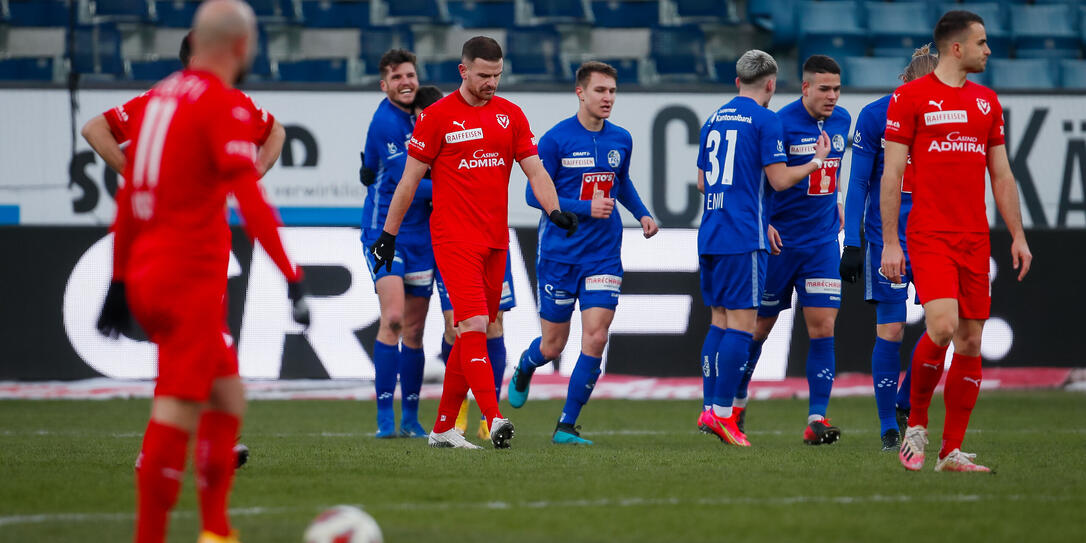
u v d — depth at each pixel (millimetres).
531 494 16688
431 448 23234
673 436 27875
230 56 12672
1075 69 52344
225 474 12688
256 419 32125
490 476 18672
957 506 15688
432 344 38875
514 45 51750
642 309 39031
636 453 22328
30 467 19703
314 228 38344
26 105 38594
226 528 12656
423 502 15953
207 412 12797
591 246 25781
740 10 53344
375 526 11820
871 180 24172
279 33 51500
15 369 37375
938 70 18844
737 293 24625
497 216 22547
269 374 37938
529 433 28750
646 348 39000
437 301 38844
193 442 22938
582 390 25438
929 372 19188
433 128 22078
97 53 48562
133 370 37938
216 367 12586
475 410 35750
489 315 23266
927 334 19031
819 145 23844
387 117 26969
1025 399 37656
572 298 26281
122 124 18094
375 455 21672
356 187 38969
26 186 38531
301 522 14320
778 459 21281
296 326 38094
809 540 13359
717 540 13336
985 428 29453
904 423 25188
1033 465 20562
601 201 25047
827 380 25781
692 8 53375
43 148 38594
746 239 24359
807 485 17672
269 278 38062
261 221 11969
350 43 51969
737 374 24938
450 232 22328
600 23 53062
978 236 18641
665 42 52250
